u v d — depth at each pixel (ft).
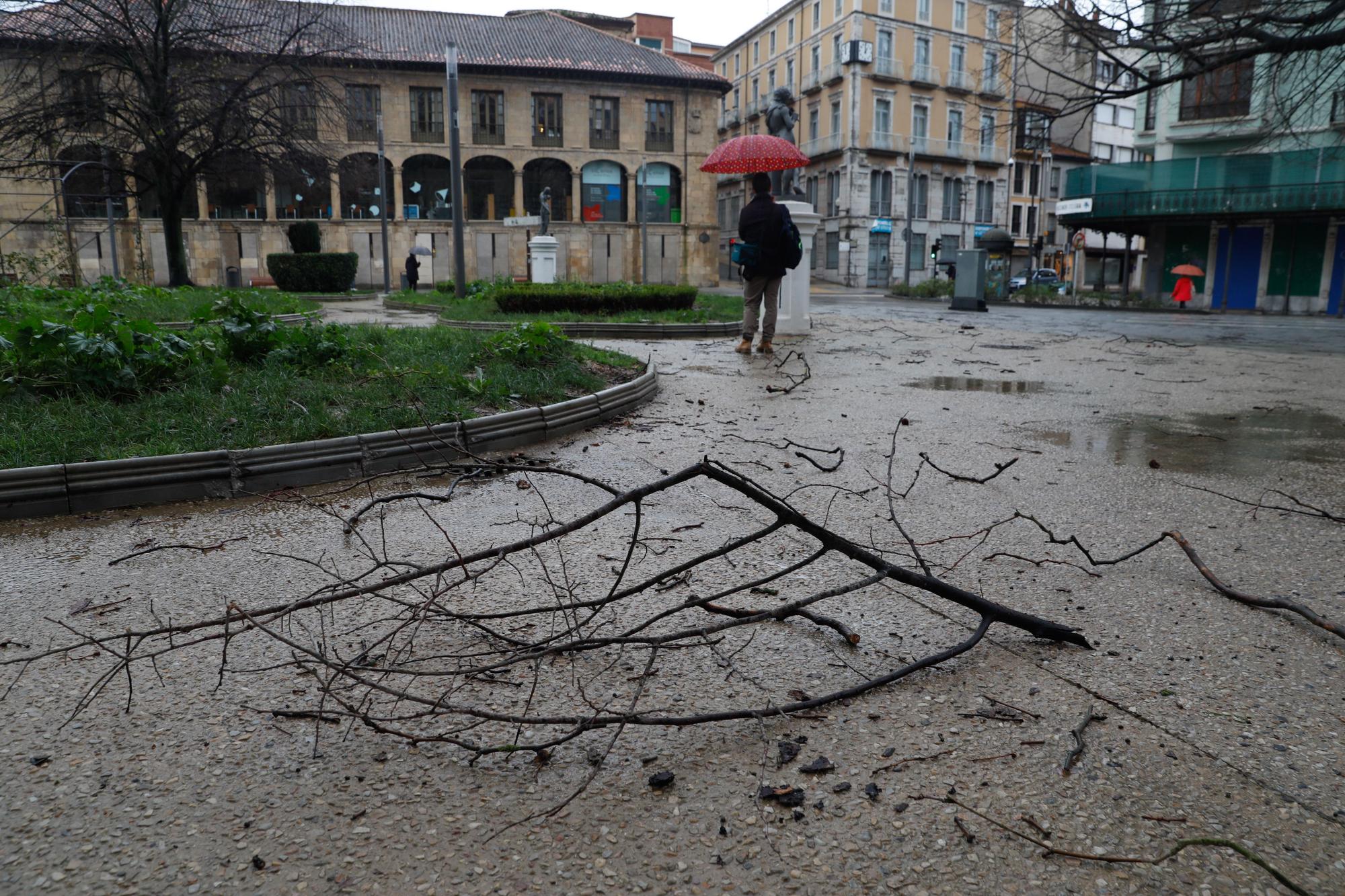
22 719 6.30
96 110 76.18
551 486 13.12
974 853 4.93
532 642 7.51
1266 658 7.43
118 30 75.36
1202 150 110.42
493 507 11.90
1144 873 4.78
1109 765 5.78
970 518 11.60
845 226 172.76
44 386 15.07
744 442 16.44
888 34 169.17
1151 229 117.91
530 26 152.56
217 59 81.05
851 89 168.25
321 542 10.34
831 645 7.61
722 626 6.40
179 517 11.37
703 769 5.74
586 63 142.51
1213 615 8.37
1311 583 9.16
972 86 180.34
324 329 19.88
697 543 10.36
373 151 136.67
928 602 8.64
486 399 17.33
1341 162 96.12
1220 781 5.62
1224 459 15.37
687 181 148.77
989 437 17.16
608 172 147.95
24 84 74.95
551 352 21.94
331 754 5.90
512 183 148.46
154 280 128.77
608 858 4.88
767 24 200.95
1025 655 7.45
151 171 85.81
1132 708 6.54
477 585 8.89
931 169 180.34
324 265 84.28
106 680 6.01
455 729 6.20
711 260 151.43
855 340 37.86
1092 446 16.47
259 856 4.87
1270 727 6.29
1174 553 10.23
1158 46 41.83
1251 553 10.21
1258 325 63.10
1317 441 17.03
